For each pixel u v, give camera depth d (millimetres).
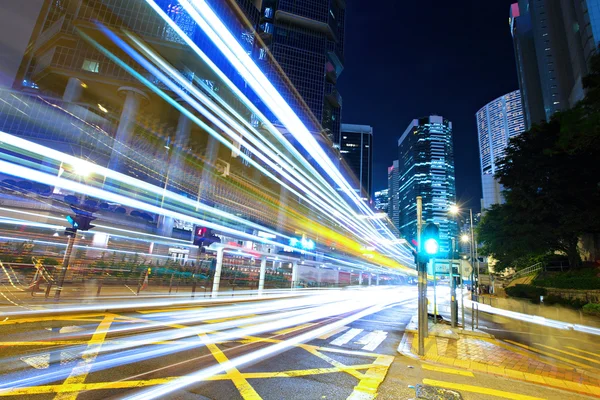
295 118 108812
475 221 56812
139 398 4527
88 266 20141
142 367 5898
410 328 11969
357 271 55844
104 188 31422
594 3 63812
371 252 76000
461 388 5695
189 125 53469
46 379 5020
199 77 61000
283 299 22234
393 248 111812
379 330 11523
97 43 48656
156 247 32812
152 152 45750
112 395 4574
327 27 144875
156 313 12109
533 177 28469
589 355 9578
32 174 26219
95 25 48156
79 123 40344
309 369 6406
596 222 25391
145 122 48750
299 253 57625
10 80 38062
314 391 5215
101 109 45656
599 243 29672
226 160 60219
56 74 47344
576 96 65500
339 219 99250
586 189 26359
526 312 24062
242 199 59469
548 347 10562
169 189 44375
